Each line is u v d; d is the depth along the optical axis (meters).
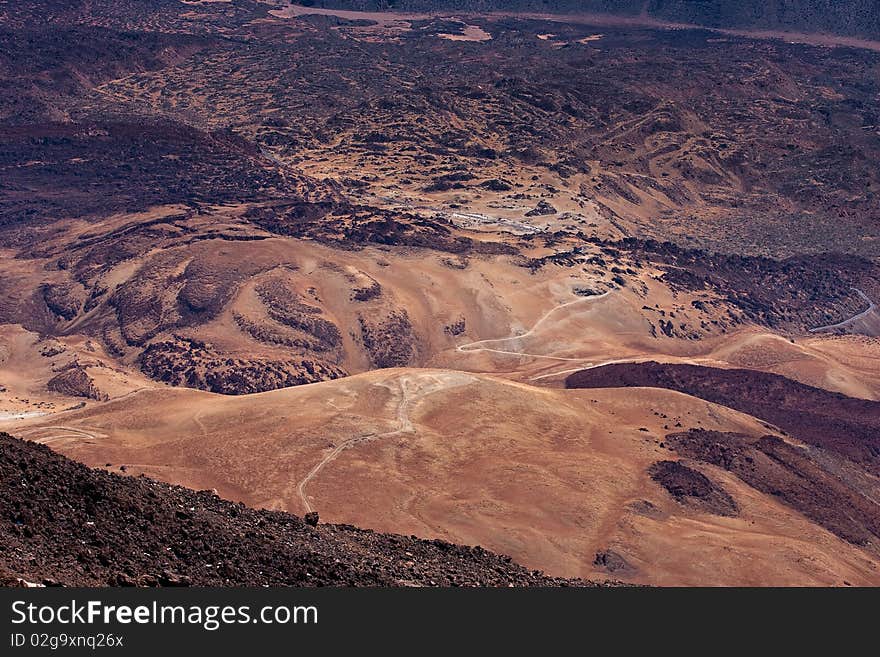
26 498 39.53
